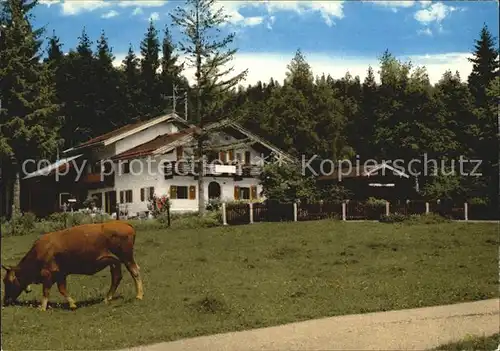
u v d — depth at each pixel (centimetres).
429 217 3966
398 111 6125
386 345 1115
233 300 1605
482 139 5128
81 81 7069
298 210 4284
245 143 5503
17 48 4934
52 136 5172
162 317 1438
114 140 5556
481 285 1747
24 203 5759
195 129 5072
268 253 2547
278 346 1135
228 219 4062
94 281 1988
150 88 7944
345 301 1568
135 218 4609
